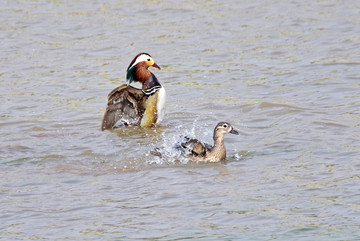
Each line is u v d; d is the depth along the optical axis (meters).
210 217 11.41
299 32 27.83
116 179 13.63
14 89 22.02
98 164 14.80
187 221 11.29
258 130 16.91
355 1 32.44
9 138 17.05
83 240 10.70
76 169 14.41
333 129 16.39
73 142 16.69
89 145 16.39
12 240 10.80
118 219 11.48
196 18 30.77
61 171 14.27
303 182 12.88
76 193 12.84
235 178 13.36
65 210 11.99
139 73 18.48
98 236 10.82
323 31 27.73
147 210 11.83
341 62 23.47
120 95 18.06
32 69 24.36
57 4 34.09
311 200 11.98
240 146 15.61
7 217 11.75
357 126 16.56
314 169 13.59
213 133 15.89
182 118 18.69
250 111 18.70
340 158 14.19
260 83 21.64
